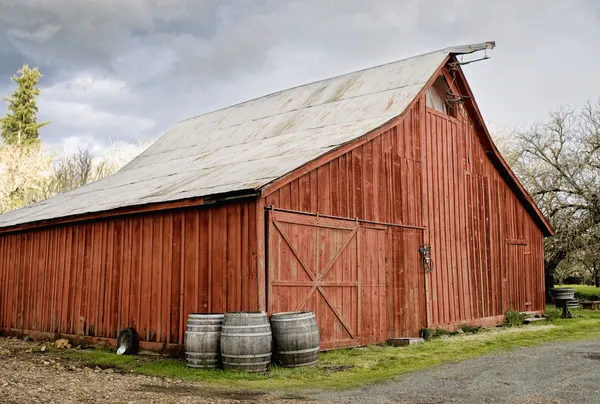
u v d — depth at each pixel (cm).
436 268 1544
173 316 1164
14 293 1606
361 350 1197
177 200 1141
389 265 1377
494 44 1612
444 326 1541
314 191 1186
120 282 1291
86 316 1364
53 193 3725
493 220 1845
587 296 2859
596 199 2591
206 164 1543
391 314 1360
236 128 1894
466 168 1745
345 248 1252
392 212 1411
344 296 1234
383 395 768
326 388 818
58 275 1467
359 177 1318
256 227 1045
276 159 1282
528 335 1459
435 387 817
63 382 821
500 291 1828
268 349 955
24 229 1580
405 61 1731
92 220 1384
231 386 834
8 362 1062
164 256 1202
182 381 871
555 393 768
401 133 1480
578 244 2667
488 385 827
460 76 1720
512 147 3145
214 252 1110
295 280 1116
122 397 727
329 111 1653
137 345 1220
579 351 1152
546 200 2758
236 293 1062
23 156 3638
